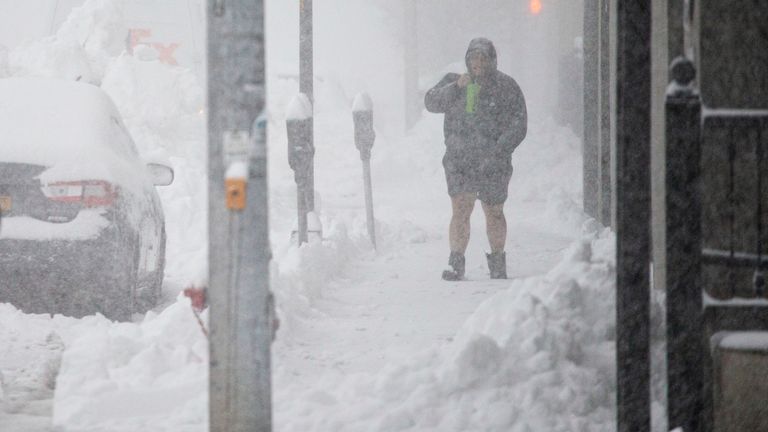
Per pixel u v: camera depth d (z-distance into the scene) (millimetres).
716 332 18844
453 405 19375
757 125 19578
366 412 19188
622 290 16094
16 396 20703
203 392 20047
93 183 27078
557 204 50531
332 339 25547
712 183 19953
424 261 39688
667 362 16859
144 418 19375
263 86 14359
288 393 19938
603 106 43562
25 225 26719
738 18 19938
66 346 24312
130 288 27703
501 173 34781
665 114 16703
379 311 29453
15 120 28266
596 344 22359
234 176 14016
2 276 26641
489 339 20375
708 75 20062
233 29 14219
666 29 25641
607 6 43500
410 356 21656
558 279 23688
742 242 19875
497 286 33625
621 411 16234
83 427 18688
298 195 36281
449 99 34750
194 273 20672
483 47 34250
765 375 18141
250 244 14227
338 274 35844
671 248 16656
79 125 28453
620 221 16078
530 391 19844
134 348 22203
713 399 18562
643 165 15969
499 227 35188
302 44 38844
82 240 26703
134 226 28203
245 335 14227
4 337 24797
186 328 23172
